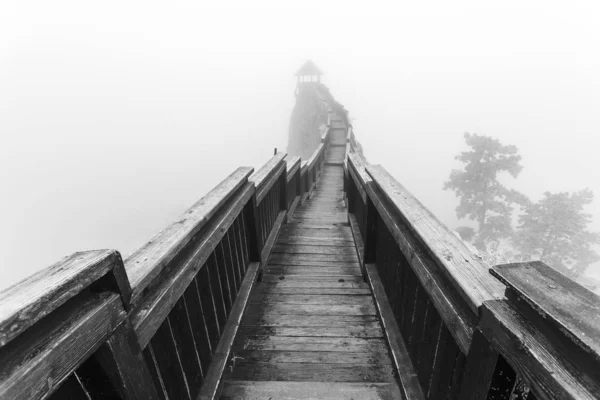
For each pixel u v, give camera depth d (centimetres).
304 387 220
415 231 167
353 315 301
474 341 105
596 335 65
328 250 441
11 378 62
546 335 77
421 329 187
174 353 153
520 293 83
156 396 120
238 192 268
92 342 83
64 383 85
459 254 137
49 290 70
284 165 509
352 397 212
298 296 332
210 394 191
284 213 548
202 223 174
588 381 64
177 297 140
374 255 345
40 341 70
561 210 2066
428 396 177
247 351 260
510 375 92
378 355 253
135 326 107
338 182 1065
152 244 143
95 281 90
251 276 323
